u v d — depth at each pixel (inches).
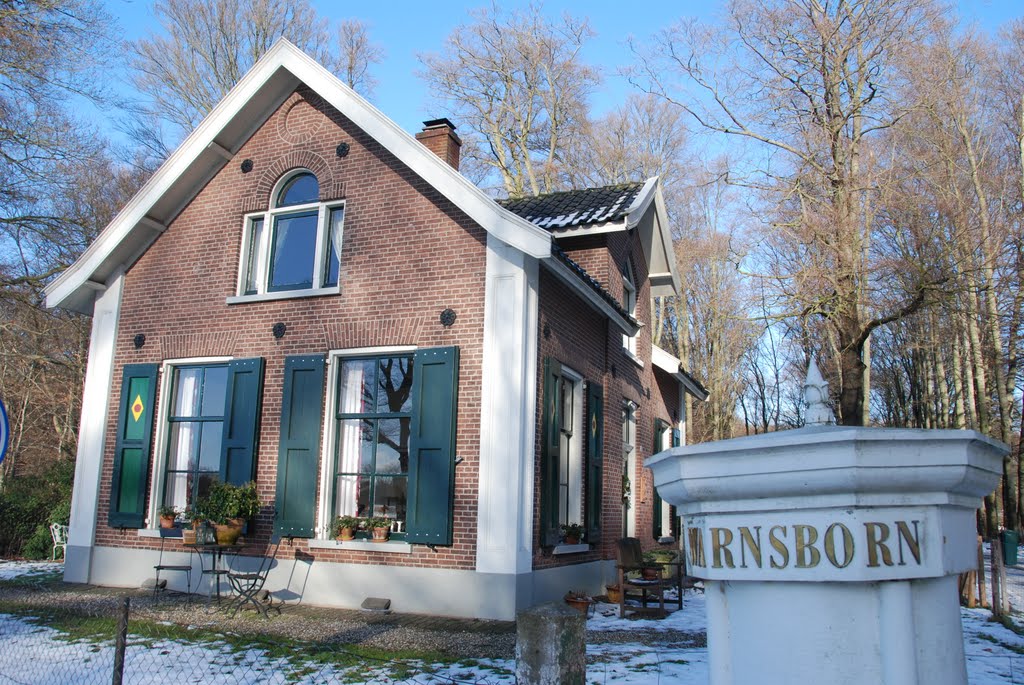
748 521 107.2
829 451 99.5
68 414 1062.4
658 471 122.3
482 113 1307.8
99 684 267.1
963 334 1210.0
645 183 640.4
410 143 462.0
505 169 1300.4
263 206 518.3
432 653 323.6
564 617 143.9
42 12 583.5
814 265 839.7
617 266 630.5
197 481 503.5
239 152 533.3
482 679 276.1
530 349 438.9
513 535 410.0
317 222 504.4
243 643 333.7
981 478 105.9
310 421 468.1
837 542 100.2
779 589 105.4
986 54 1054.4
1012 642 369.7
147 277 540.7
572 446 518.9
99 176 1007.6
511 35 1295.5
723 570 108.7
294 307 491.8
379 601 427.8
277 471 470.3
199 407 514.0
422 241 466.0
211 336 510.9
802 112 920.3
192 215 537.0
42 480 771.4
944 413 1395.2
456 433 433.1
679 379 786.8
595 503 525.0
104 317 543.8
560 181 1325.0
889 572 98.7
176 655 310.7
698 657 318.0
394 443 458.3
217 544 453.4
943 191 864.9
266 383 489.4
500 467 418.9
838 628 101.3
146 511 504.1
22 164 684.7
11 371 1074.1
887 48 874.8
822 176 892.6
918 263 798.5
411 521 428.8
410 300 461.4
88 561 509.4
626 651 333.7
